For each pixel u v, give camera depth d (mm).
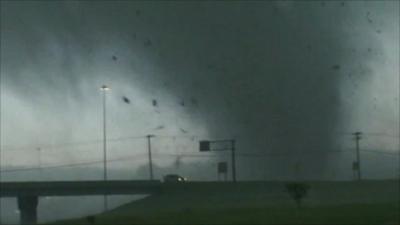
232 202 65688
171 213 43219
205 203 68125
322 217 37031
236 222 35562
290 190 46844
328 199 62312
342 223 34812
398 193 66438
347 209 41781
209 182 79438
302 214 38969
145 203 77938
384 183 73688
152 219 37938
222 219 37125
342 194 66438
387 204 46656
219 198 72688
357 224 34438
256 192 75125
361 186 71625
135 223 36188
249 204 59438
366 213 38562
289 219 36594
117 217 39969
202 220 36875
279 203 58969
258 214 39531
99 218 39875
